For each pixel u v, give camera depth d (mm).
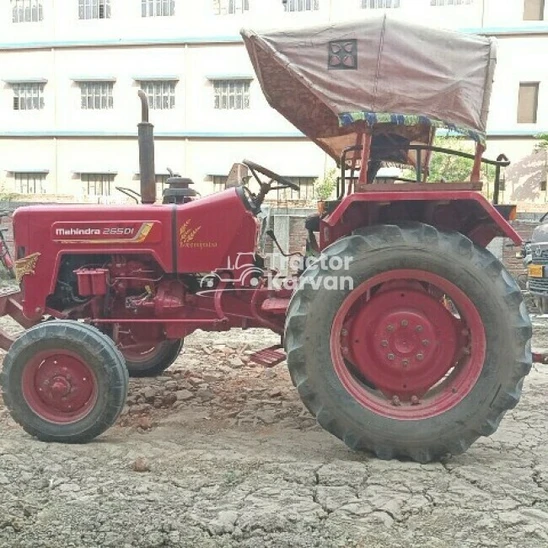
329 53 3387
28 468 3262
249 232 3986
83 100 21297
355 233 3467
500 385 3344
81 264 4191
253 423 4062
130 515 2793
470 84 3406
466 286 3357
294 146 20000
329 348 3398
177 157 20734
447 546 2572
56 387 3656
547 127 18656
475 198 3381
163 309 4098
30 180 21953
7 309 4445
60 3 20984
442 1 18734
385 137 4266
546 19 18422
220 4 20031
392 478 3156
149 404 4477
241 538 2635
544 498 2986
